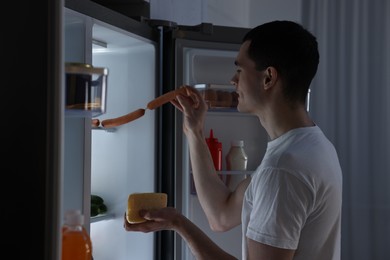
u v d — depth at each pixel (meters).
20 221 0.94
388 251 3.26
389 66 3.26
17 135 0.95
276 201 1.15
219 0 3.29
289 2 3.66
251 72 1.31
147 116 2.06
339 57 3.28
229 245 2.34
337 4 3.27
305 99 1.30
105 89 1.12
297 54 1.24
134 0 2.12
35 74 0.94
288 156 1.18
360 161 3.28
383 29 3.25
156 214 1.33
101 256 2.14
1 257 0.94
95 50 2.12
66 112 1.08
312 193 1.17
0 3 0.95
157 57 2.05
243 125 2.40
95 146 2.16
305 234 1.22
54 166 0.92
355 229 3.27
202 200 1.73
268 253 1.15
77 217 1.04
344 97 3.29
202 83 2.29
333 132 3.29
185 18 2.63
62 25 0.93
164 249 2.15
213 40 2.16
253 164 2.42
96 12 1.62
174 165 2.11
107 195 2.14
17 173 0.94
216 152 2.22
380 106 3.27
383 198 3.28
